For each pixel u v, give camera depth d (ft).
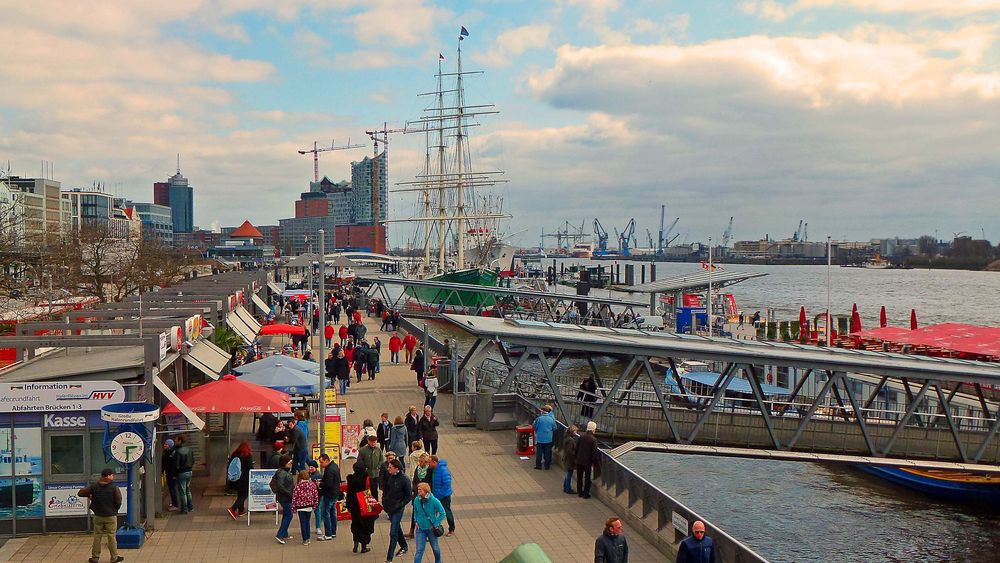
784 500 120.78
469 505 76.23
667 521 63.87
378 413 122.72
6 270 224.12
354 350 160.35
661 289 260.62
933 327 197.98
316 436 96.53
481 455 96.63
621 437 108.17
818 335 255.29
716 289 316.81
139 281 292.20
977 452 105.29
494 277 419.13
